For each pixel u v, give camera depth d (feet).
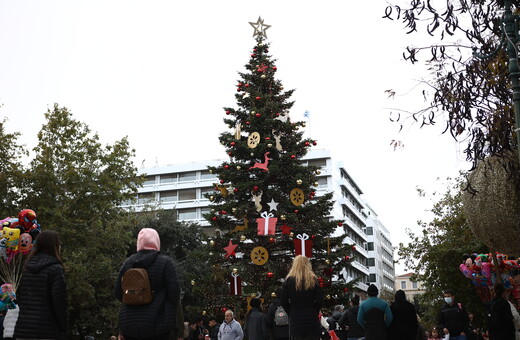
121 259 109.91
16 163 101.24
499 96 26.71
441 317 37.45
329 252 68.69
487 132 26.23
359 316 31.17
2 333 29.60
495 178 24.27
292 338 28.19
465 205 25.40
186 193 278.46
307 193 70.90
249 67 79.61
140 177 110.93
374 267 334.44
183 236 152.76
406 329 30.96
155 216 162.81
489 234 24.72
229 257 71.72
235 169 72.74
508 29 23.24
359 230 300.61
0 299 29.32
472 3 26.61
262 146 70.90
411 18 26.73
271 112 73.10
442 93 27.48
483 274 41.14
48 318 18.48
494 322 29.53
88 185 101.81
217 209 72.23
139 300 17.37
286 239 71.72
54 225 96.94
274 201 71.97
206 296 71.31
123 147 107.24
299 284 26.27
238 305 69.10
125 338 17.61
